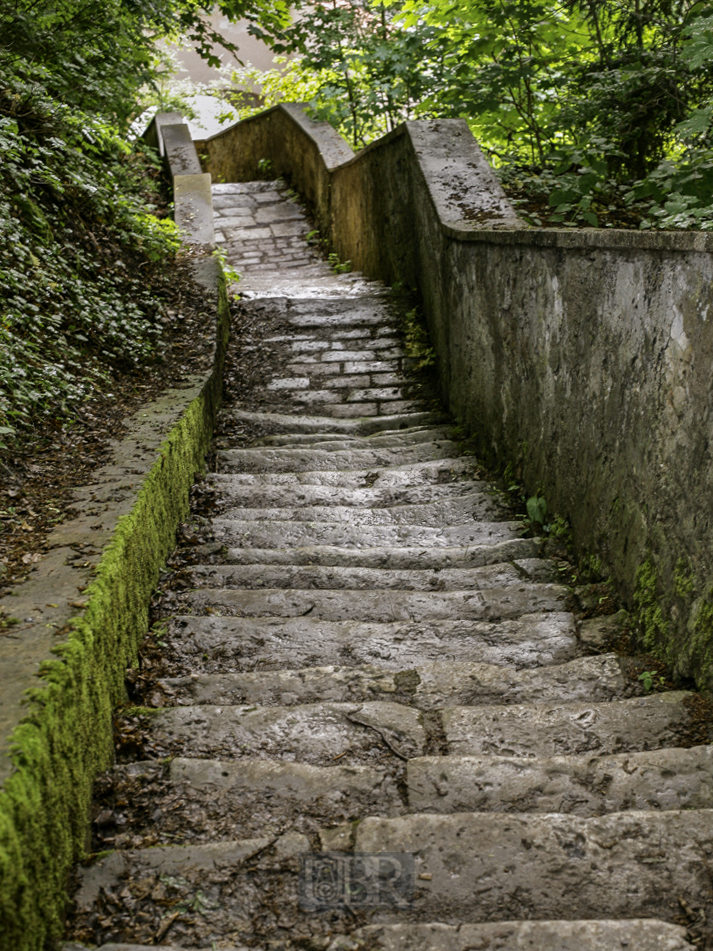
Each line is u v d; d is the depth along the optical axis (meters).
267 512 4.64
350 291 8.40
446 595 3.62
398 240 8.19
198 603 3.51
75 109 6.59
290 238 11.54
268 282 9.58
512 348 4.84
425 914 1.86
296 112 12.75
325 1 10.19
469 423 5.83
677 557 2.88
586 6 6.79
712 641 2.62
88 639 2.26
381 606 3.54
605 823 2.07
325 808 2.24
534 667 3.10
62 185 5.92
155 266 7.16
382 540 4.37
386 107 9.79
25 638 2.17
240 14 10.02
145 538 3.38
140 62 8.81
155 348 6.07
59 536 2.89
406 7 8.17
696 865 1.95
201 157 16.03
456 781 2.31
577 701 2.84
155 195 10.95
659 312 2.99
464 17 7.44
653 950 1.71
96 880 1.96
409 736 2.58
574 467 3.97
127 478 3.52
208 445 5.59
